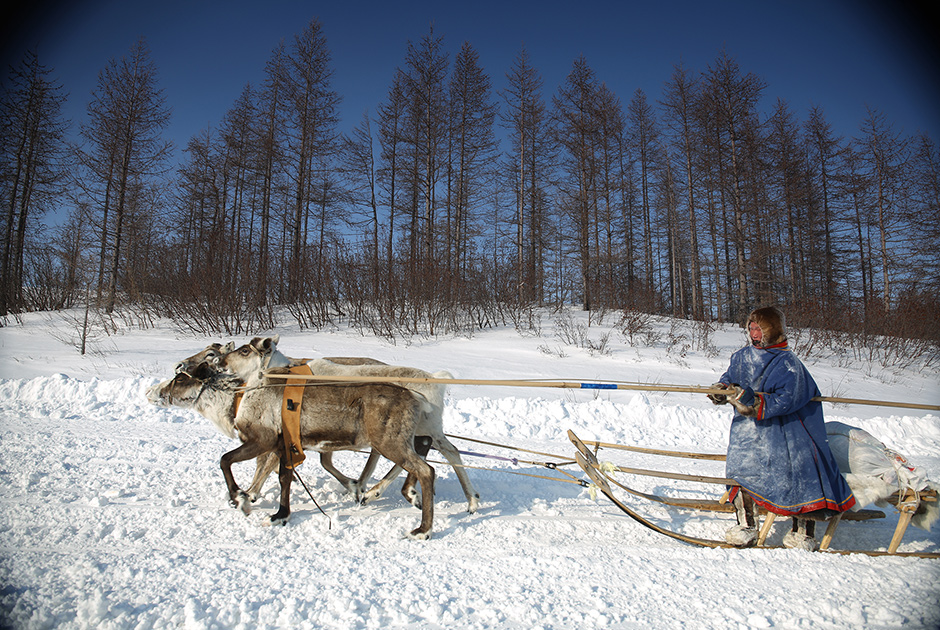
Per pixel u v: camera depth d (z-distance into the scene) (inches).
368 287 756.0
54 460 230.2
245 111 1189.7
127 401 351.3
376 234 1053.2
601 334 722.2
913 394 518.3
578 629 119.7
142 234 904.3
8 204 937.5
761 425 164.2
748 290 1010.1
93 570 140.3
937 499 156.3
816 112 1275.8
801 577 144.9
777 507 157.8
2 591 129.1
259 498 200.4
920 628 120.0
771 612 127.6
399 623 119.9
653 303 938.7
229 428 194.4
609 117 1173.1
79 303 871.7
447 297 731.4
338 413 181.0
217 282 731.4
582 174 1077.1
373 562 151.2
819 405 165.5
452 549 162.6
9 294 879.1
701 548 163.8
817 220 1179.3
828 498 154.1
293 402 181.2
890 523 191.9
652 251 1571.1
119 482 207.9
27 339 629.6
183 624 118.0
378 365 196.2
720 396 169.3
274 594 131.2
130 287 773.3
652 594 135.6
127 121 879.7
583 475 242.5
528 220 1211.9
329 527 175.9
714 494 221.3
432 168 1085.8
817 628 120.6
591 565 151.6
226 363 190.7
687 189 1275.8
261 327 729.6
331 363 192.7
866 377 589.9
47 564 143.8
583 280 1037.2
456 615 123.6
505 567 149.9
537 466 253.6
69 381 373.4
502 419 343.9
